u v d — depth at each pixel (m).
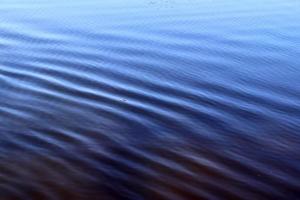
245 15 18.94
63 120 10.98
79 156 9.62
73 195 8.44
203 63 14.21
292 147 10.03
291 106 11.79
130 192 8.58
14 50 14.92
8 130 10.50
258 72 13.69
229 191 8.60
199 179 8.95
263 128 10.75
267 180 8.91
